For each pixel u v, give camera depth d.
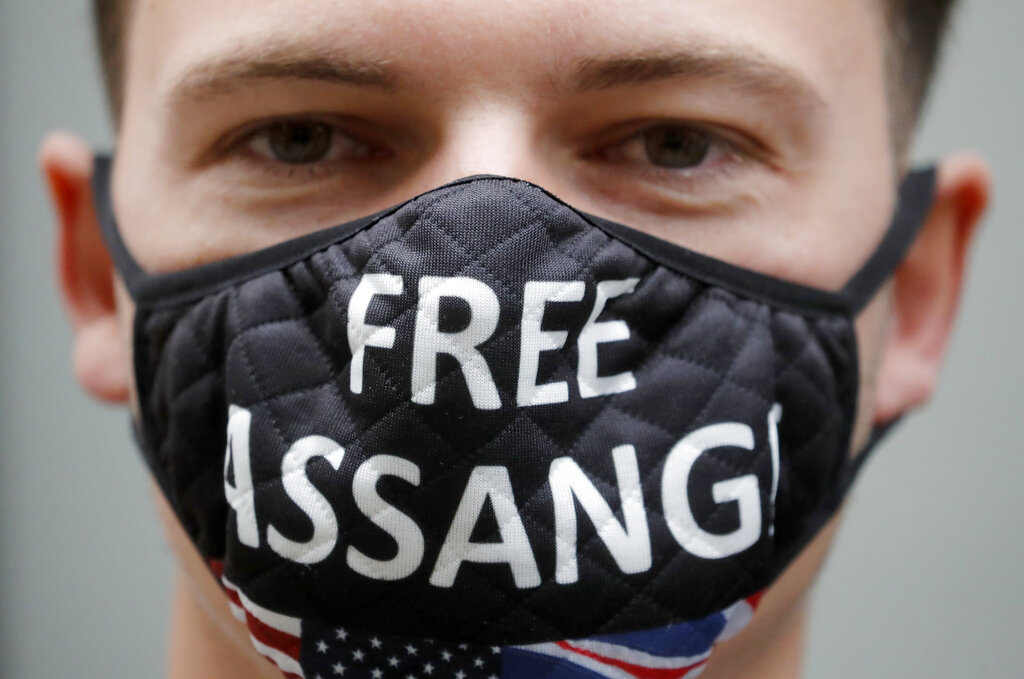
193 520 0.70
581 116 0.65
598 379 0.61
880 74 0.77
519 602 0.60
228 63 0.64
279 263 0.66
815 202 0.71
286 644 0.63
